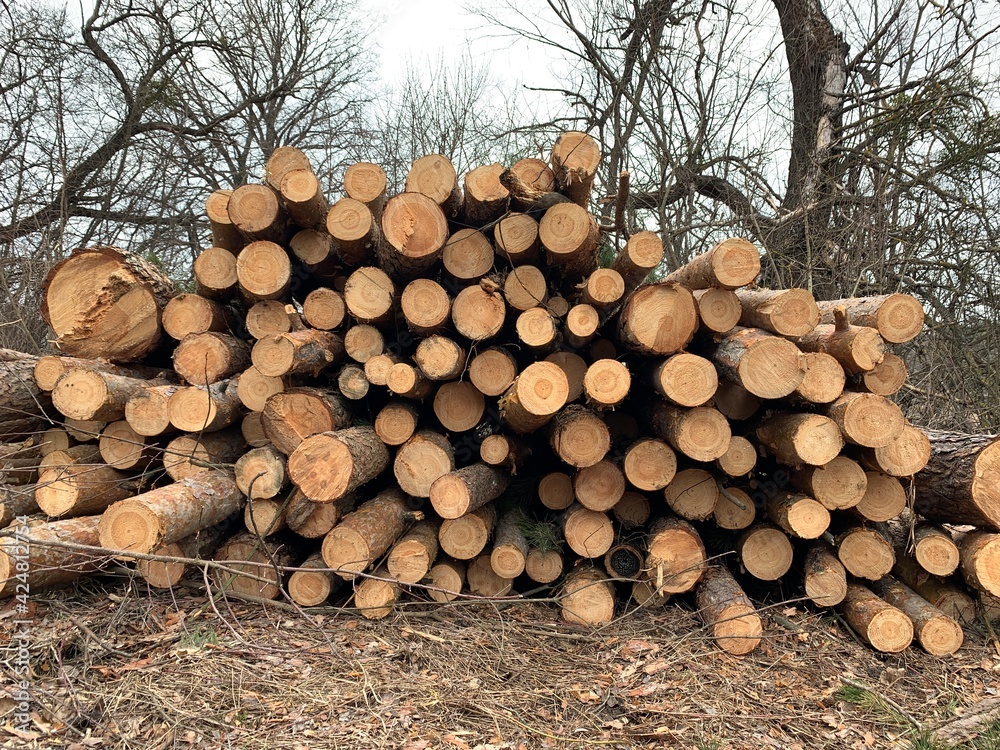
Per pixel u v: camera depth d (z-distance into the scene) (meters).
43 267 8.06
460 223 4.19
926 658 3.36
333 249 4.38
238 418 4.21
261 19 14.04
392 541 3.75
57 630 3.07
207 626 3.28
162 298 4.43
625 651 3.34
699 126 10.52
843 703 2.94
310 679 2.89
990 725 2.73
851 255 8.44
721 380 3.93
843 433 3.38
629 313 3.64
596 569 3.83
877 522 3.93
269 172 4.48
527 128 11.26
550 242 3.71
